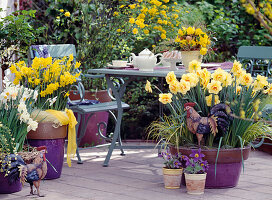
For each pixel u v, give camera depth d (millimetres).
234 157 3934
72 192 3963
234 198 3727
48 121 4234
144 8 5434
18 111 3951
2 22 5004
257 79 3920
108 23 6578
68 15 6238
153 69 5172
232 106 3918
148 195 3840
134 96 6703
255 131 4008
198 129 3869
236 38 7457
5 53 5227
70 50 5574
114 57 6680
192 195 3816
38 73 4332
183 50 4648
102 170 4816
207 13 7387
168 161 4070
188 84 3895
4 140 3744
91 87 6512
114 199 3736
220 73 3910
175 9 6477
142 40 6621
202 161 3852
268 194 3852
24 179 3707
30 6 6840
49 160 4328
